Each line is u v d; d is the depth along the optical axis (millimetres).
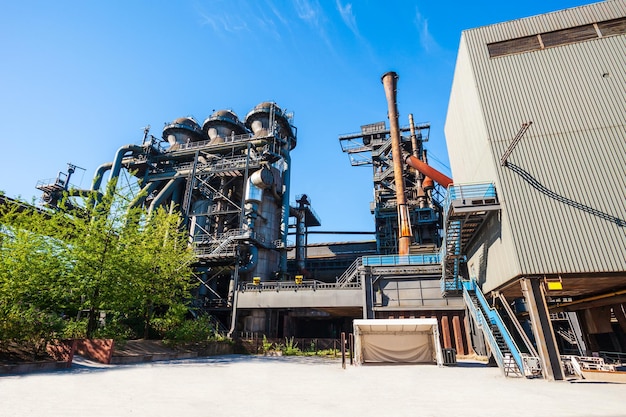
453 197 20125
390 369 19062
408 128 65188
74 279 20531
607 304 25750
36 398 8414
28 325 16250
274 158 53344
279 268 49531
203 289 44438
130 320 28609
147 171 57406
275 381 13164
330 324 53719
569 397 9930
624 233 16594
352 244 65562
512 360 16469
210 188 56312
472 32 23188
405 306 30719
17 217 20453
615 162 17875
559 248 16969
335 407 8062
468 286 27203
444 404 8586
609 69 19625
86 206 21922
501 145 19703
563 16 21484
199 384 11797
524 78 20859
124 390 10000
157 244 27578
